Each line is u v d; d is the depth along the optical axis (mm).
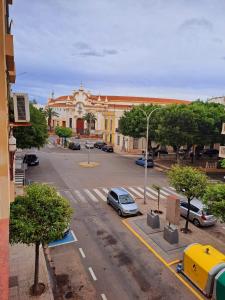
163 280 11977
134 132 43625
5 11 6090
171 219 15570
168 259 13680
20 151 48000
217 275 10375
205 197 14000
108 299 10727
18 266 12672
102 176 31484
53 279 11914
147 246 14969
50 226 10086
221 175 34562
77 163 38906
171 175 16969
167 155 45375
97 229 17016
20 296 10609
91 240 15531
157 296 10945
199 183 15891
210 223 17797
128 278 12078
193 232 17000
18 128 27844
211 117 34438
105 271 12570
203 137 35094
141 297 10875
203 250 12055
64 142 59406
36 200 10289
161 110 39125
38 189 10875
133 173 33750
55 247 14648
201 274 11211
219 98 55562
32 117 29047
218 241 15961
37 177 29516
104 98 82812
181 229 17359
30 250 14156
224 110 36469
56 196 10930
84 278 12023
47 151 49844
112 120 60250
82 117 80188
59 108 87375
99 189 25891
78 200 22438
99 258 13656
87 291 11172
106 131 64000
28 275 11992
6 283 5270
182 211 19422
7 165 5660
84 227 17250
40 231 9898
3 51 5453
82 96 80562
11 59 6559
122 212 18969
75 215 19156
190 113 33250
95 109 80750
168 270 12734
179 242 15484
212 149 50531
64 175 31078
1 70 5492
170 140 35719
